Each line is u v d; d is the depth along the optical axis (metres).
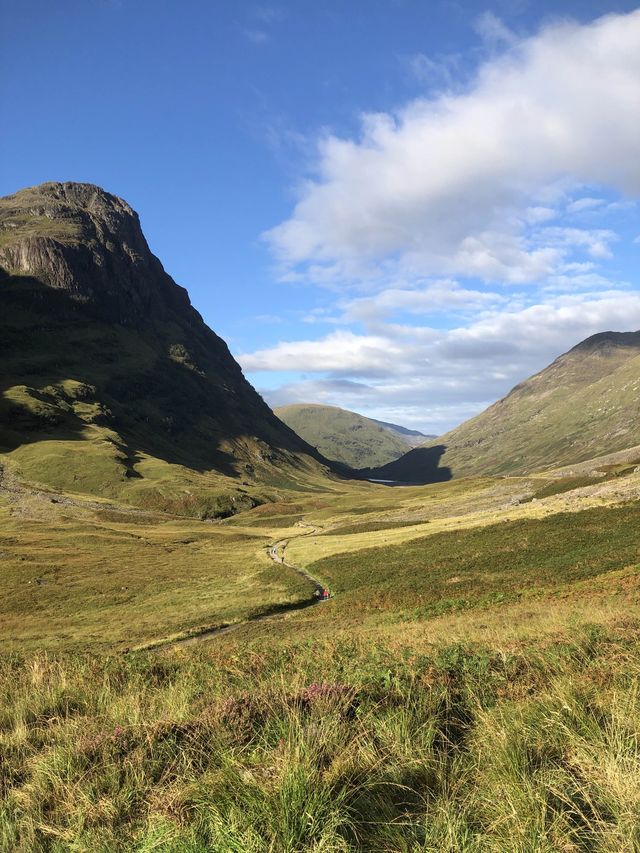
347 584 44.69
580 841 3.95
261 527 124.81
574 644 8.93
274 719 6.46
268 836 4.14
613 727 5.17
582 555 38.81
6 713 8.48
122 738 6.55
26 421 198.38
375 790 4.81
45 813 5.20
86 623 38.97
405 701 6.90
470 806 4.41
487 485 135.50
